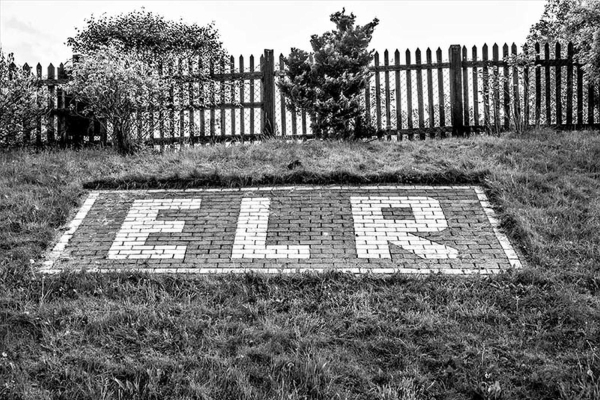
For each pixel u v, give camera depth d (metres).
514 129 14.81
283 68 15.66
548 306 7.98
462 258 9.45
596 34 13.80
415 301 8.23
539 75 15.19
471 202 11.12
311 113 15.19
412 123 15.36
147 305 8.12
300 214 10.92
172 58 15.79
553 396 6.48
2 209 10.87
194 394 6.47
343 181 11.96
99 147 15.07
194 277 8.91
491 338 7.43
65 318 7.81
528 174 11.60
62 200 11.27
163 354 7.17
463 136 15.14
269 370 6.84
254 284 8.72
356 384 6.72
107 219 10.95
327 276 8.82
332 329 7.66
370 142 14.23
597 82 14.54
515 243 9.78
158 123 15.60
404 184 11.88
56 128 15.78
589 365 6.81
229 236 10.32
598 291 8.28
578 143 13.18
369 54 15.10
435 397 6.52
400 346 7.33
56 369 6.82
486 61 15.31
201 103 15.68
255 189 11.85
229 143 14.98
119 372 6.83
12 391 6.44
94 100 14.27
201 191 11.87
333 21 15.91
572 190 11.04
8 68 14.89
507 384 6.64
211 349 7.22
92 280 8.72
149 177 12.14
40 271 9.20
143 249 9.98
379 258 9.53
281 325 7.71
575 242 9.46
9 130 14.81
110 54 14.59
